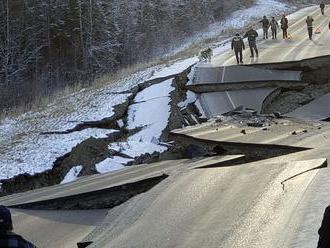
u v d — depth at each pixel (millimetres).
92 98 24094
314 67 24172
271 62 24859
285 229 7402
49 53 51219
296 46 31594
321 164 10820
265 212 8352
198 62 28219
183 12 66875
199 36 61219
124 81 26672
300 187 9297
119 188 12766
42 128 20219
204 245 7449
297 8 74438
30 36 51438
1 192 15102
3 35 50656
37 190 14836
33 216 12484
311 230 7094
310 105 20625
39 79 47438
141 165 15797
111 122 20797
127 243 8211
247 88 22406
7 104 39031
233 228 7910
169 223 8797
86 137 18891
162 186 11438
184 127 18531
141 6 61531
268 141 14477
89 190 12953
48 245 10445
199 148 15656
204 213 8953
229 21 67938
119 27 58281
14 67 49625
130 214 10016
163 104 21688
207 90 22734
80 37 52750
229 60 28016
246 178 10805
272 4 79375
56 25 52219
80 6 52781
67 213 12562
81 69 52469
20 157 17203
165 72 26297
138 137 19672
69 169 16938
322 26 43094
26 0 52125
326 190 8766
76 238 10695
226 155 14375
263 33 41094
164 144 18562
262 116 19172
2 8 51250
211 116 19969
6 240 4648
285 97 22047
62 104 24156
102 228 9750
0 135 20094
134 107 22312
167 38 60625
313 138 14664
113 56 54250
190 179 11578
